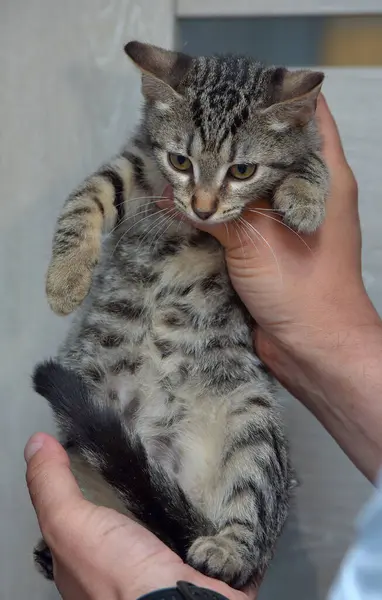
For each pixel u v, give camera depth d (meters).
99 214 0.52
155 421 0.53
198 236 0.53
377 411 0.52
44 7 0.62
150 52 0.52
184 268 0.53
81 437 0.49
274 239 0.51
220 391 0.53
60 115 0.63
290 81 0.51
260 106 0.50
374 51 0.61
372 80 0.61
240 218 0.51
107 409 0.50
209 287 0.53
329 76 0.62
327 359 0.53
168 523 0.49
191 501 0.51
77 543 0.45
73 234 0.51
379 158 0.62
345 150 0.62
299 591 0.63
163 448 0.53
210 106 0.50
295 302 0.52
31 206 0.64
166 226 0.53
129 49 0.52
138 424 0.53
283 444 0.53
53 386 0.50
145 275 0.53
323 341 0.53
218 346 0.54
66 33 0.62
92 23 0.62
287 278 0.52
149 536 0.46
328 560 0.63
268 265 0.51
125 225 0.54
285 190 0.51
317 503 0.64
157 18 0.61
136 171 0.54
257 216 0.51
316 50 0.61
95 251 0.51
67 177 0.63
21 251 0.64
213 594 0.42
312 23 0.61
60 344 0.63
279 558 0.64
